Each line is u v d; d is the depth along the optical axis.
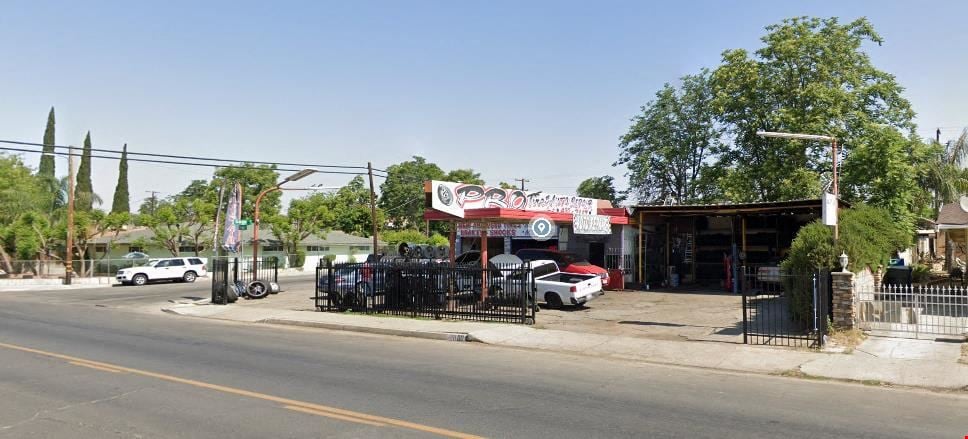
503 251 31.70
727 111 36.81
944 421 7.52
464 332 15.34
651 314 18.56
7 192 43.72
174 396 8.52
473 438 6.59
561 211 25.58
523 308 16.89
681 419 7.46
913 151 31.92
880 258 17.75
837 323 13.52
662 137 46.62
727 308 19.61
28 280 37.19
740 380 10.17
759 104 35.09
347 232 67.81
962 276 24.97
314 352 12.68
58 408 7.87
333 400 8.33
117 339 14.49
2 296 30.05
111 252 48.66
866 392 9.30
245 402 8.19
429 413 7.66
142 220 44.25
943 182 37.06
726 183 35.12
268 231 53.81
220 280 24.02
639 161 46.28
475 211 20.91
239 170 61.56
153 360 11.52
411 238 55.12
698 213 26.14
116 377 9.84
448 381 9.71
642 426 7.11
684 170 47.19
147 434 6.72
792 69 34.12
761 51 35.41
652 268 28.67
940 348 11.98
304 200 50.91
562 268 24.83
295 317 19.09
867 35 34.75
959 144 39.12
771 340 13.54
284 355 12.24
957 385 9.57
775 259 25.75
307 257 51.72
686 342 13.62
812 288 13.75
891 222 20.77
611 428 7.02
